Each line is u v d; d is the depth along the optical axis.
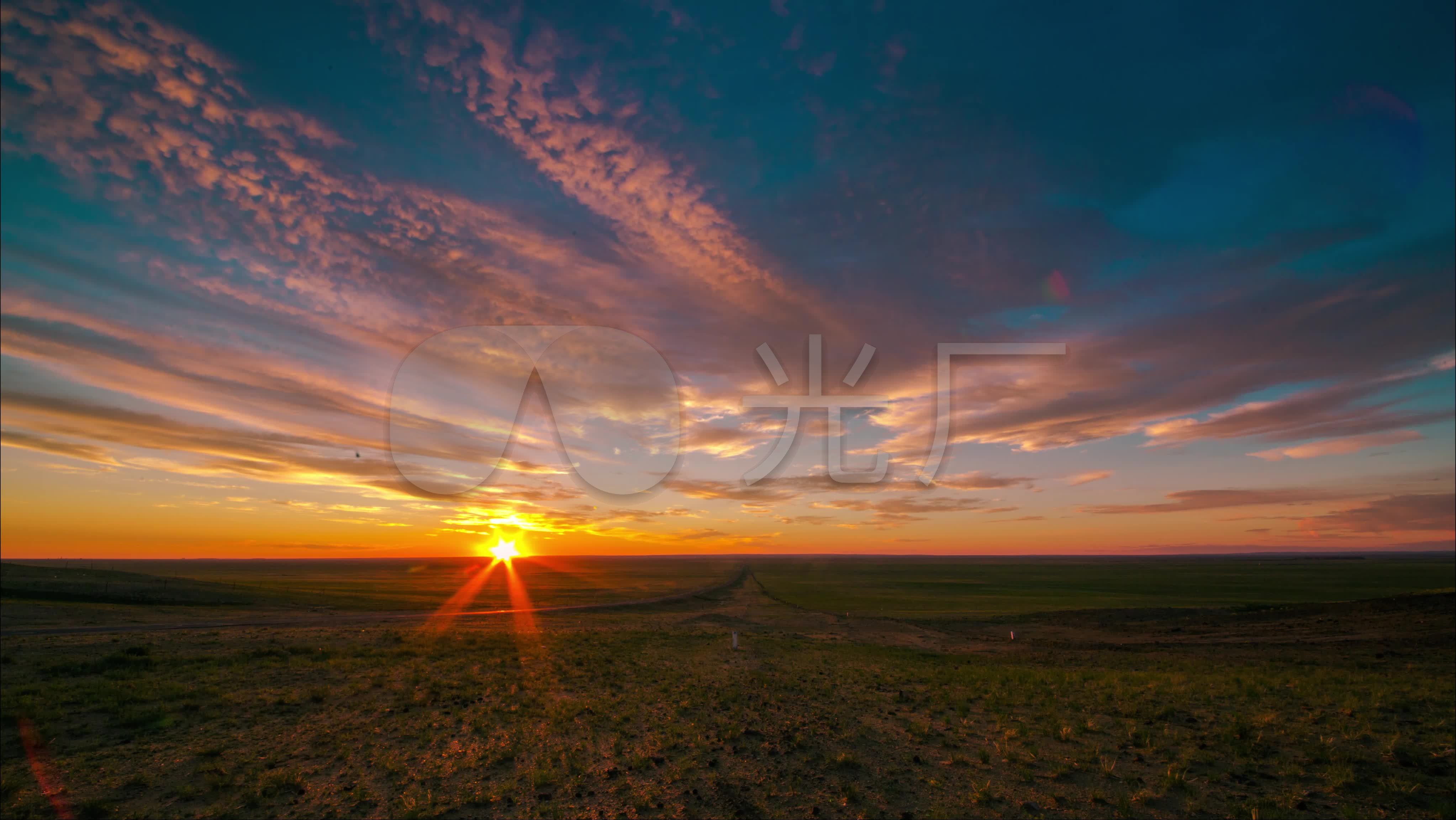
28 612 33.25
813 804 7.84
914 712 12.91
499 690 15.61
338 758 9.91
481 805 7.95
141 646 21.11
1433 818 7.03
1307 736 10.10
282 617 38.81
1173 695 13.80
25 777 8.94
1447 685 14.39
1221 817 7.18
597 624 39.66
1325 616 32.75
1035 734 10.80
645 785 8.61
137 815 7.65
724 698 14.41
